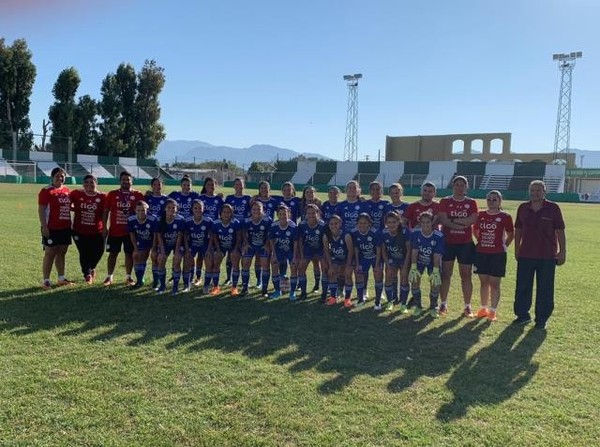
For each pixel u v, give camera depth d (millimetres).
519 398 4566
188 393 4426
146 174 63531
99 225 8773
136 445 3582
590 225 23656
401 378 4938
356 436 3803
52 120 61812
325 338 6129
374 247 7848
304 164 68812
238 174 68000
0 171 50500
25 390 4359
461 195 7629
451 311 7734
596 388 4828
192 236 8406
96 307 7105
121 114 66312
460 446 3709
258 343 5832
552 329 6789
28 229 14992
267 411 4141
